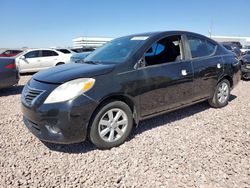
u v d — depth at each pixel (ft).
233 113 15.81
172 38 13.71
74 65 12.55
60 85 10.02
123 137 11.37
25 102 10.72
